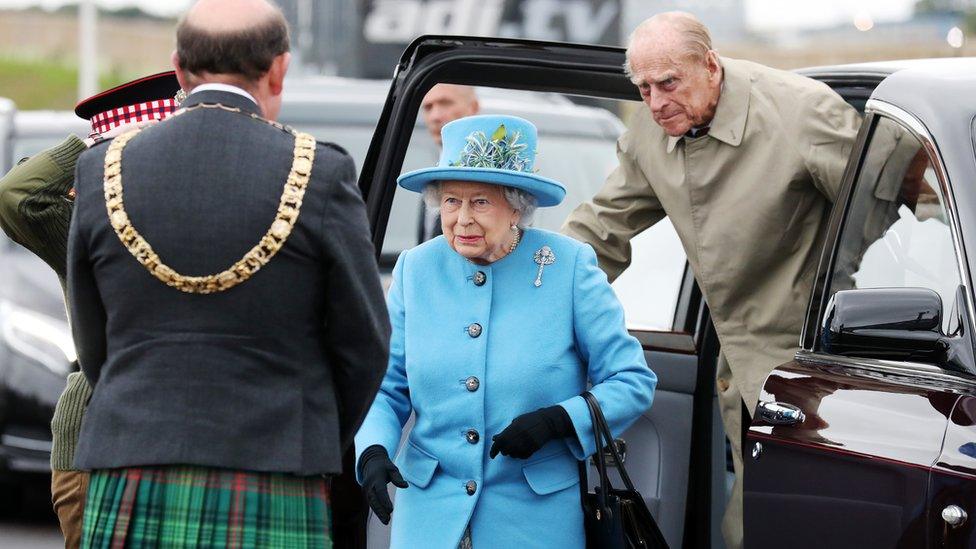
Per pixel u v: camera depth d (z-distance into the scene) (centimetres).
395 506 1452
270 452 1147
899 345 1236
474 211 1391
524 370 1399
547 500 1407
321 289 1181
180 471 1142
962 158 1302
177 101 1484
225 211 1148
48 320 2761
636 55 1616
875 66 1681
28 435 2714
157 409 1139
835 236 1470
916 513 1191
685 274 1853
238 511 1141
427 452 1420
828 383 1355
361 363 1203
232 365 1145
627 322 1973
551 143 3091
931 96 1369
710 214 1652
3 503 2831
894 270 1359
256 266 1147
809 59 5928
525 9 4972
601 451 1379
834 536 1291
